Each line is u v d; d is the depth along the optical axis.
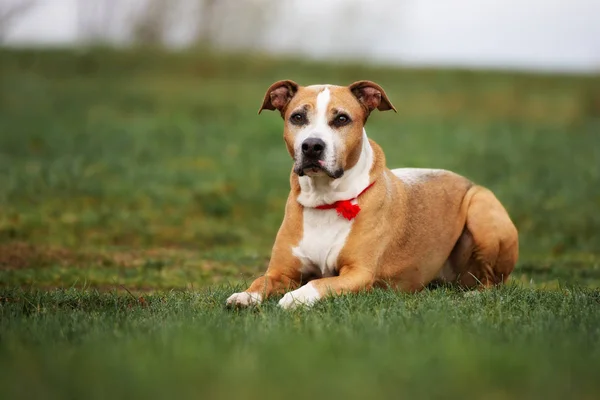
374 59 43.22
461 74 40.59
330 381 3.61
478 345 4.29
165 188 14.49
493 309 5.73
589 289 6.90
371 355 4.05
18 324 5.12
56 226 11.38
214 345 4.30
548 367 3.83
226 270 9.21
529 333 4.73
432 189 7.47
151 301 6.48
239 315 5.70
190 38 41.88
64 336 4.83
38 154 17.75
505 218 7.59
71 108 26.75
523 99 34.06
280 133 22.41
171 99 29.77
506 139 22.92
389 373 3.73
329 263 6.62
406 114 29.41
